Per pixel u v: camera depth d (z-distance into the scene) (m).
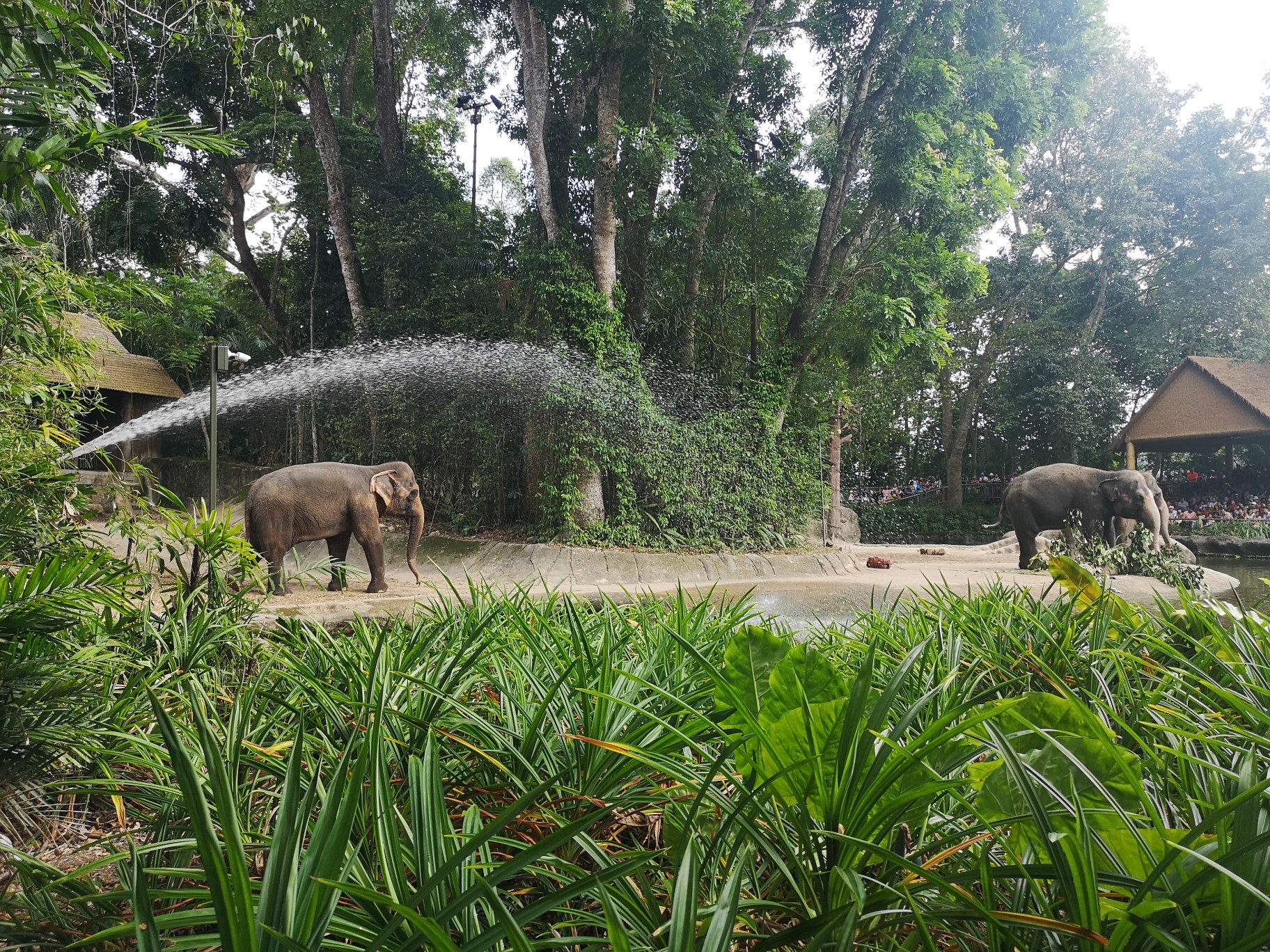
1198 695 1.94
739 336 17.28
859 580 9.04
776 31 16.55
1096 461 30.78
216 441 5.72
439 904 1.02
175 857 1.40
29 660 1.91
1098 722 1.15
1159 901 0.83
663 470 13.35
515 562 11.53
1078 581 2.77
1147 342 28.86
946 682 1.52
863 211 15.68
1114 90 28.02
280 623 2.97
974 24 14.81
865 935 1.11
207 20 4.04
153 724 2.11
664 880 1.30
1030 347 29.42
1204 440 24.44
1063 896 1.01
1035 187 28.36
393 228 17.19
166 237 19.81
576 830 0.92
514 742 1.66
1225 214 27.73
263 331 21.84
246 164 20.91
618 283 14.38
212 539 2.79
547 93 16.41
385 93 18.28
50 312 3.46
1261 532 20.78
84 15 2.38
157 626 2.63
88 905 1.28
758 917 1.22
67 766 1.92
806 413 16.44
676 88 14.25
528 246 14.40
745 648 1.36
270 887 0.80
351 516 7.84
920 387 27.56
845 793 1.10
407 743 1.62
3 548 2.73
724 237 15.63
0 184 2.30
